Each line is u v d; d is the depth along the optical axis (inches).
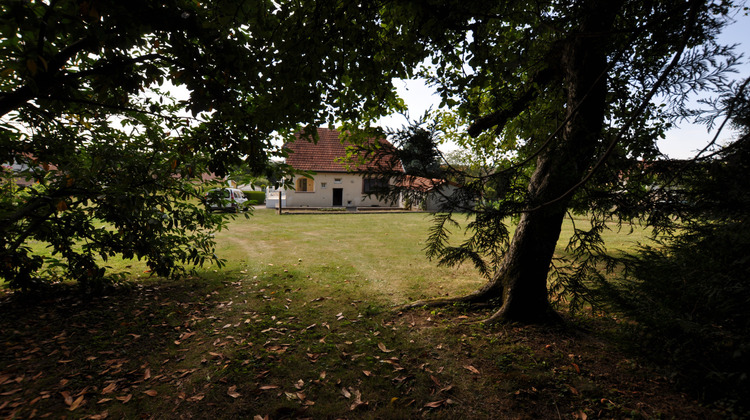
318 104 127.3
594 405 105.7
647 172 76.9
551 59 150.7
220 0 95.7
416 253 355.3
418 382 119.3
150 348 143.1
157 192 199.8
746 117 60.2
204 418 100.3
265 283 241.8
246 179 203.0
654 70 86.0
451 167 85.4
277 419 100.3
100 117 170.2
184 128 146.8
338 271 278.4
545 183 88.7
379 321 173.6
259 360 133.6
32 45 88.4
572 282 114.5
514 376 122.1
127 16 85.5
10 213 154.1
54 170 171.5
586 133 87.0
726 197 69.9
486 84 128.7
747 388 88.7
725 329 91.5
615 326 164.7
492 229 94.1
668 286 101.4
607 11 91.0
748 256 77.3
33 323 163.0
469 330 161.0
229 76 117.5
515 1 95.9
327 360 134.0
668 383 115.5
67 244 183.6
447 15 93.4
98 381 118.1
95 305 189.6
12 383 115.8
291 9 106.5
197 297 208.5
